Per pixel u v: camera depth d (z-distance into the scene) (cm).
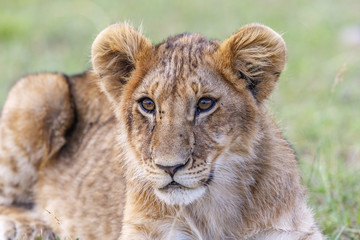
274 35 900
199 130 862
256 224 938
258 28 893
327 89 1777
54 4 2730
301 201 985
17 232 1155
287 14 2506
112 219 1056
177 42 929
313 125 1554
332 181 1243
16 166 1238
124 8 2661
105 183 1084
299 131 1514
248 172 924
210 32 2327
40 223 1185
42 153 1227
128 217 955
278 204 933
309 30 2278
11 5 2766
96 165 1123
